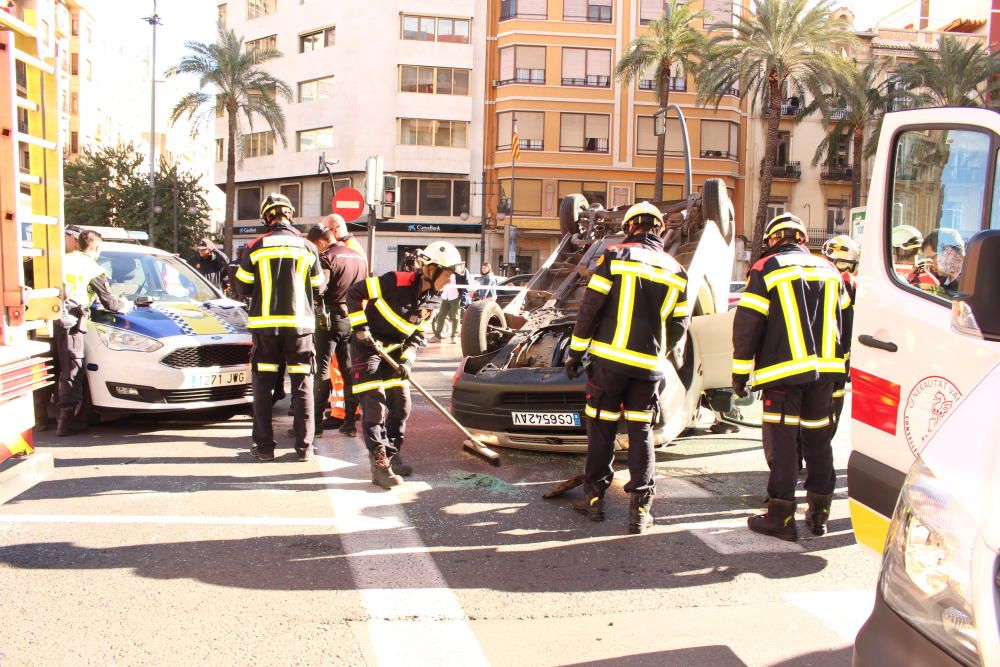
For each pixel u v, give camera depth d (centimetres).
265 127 4719
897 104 3612
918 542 191
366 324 542
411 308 553
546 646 323
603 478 481
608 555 427
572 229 903
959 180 327
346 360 697
